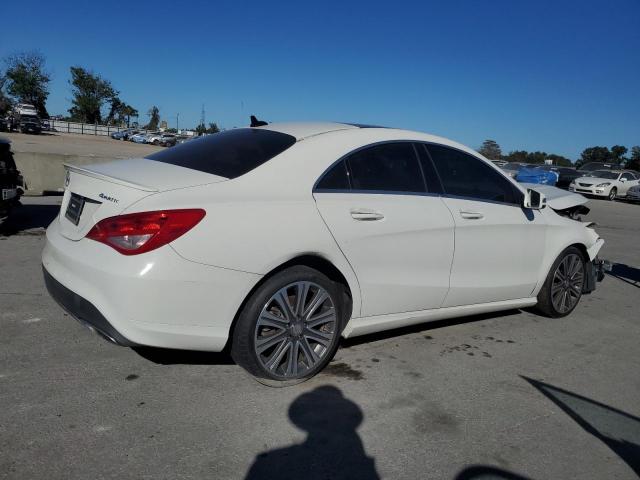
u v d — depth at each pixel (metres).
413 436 2.88
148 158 3.73
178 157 3.59
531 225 4.57
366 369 3.65
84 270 2.90
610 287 6.64
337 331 3.44
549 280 4.89
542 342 4.43
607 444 2.95
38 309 4.37
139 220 2.79
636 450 2.91
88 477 2.38
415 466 2.63
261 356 3.17
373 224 3.49
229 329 3.02
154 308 2.79
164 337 2.87
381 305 3.65
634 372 3.95
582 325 4.98
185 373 3.40
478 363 3.90
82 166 3.39
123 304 2.78
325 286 3.31
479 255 4.16
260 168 3.25
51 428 2.72
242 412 2.99
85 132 77.50
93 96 92.56
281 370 3.27
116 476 2.40
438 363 3.84
